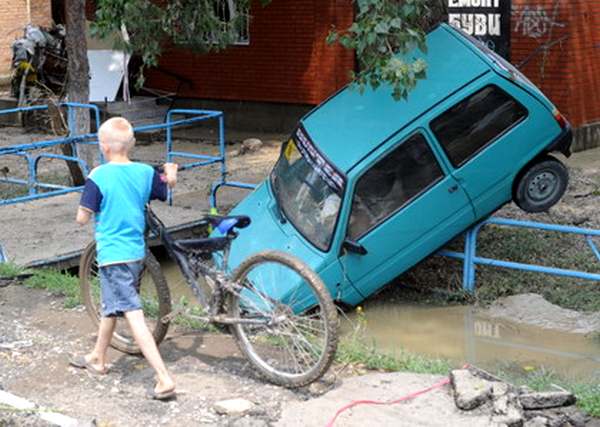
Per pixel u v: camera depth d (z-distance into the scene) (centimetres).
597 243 1145
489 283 1030
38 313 815
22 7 2614
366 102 1025
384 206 952
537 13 1709
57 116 1529
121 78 2181
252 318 641
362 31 927
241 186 1245
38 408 589
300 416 576
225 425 572
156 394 611
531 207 1031
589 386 650
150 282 991
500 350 869
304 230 949
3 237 1163
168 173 643
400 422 563
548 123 1016
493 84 995
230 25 1256
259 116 2133
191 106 2231
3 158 1864
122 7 1159
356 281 945
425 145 971
